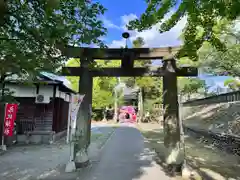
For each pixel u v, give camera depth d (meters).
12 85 8.66
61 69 4.84
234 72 7.16
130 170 4.78
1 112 7.50
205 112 11.16
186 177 4.22
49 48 3.13
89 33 2.94
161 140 10.16
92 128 17.41
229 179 4.29
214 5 2.41
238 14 2.51
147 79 21.73
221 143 8.08
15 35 2.81
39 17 2.65
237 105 7.96
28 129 8.91
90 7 2.89
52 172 4.59
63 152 6.88
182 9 2.73
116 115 25.20
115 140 10.13
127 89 30.12
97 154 6.67
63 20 2.77
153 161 5.67
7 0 2.30
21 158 5.93
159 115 22.83
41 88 9.00
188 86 16.16
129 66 5.21
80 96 4.99
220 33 5.59
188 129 13.13
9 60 2.56
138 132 14.18
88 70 5.13
